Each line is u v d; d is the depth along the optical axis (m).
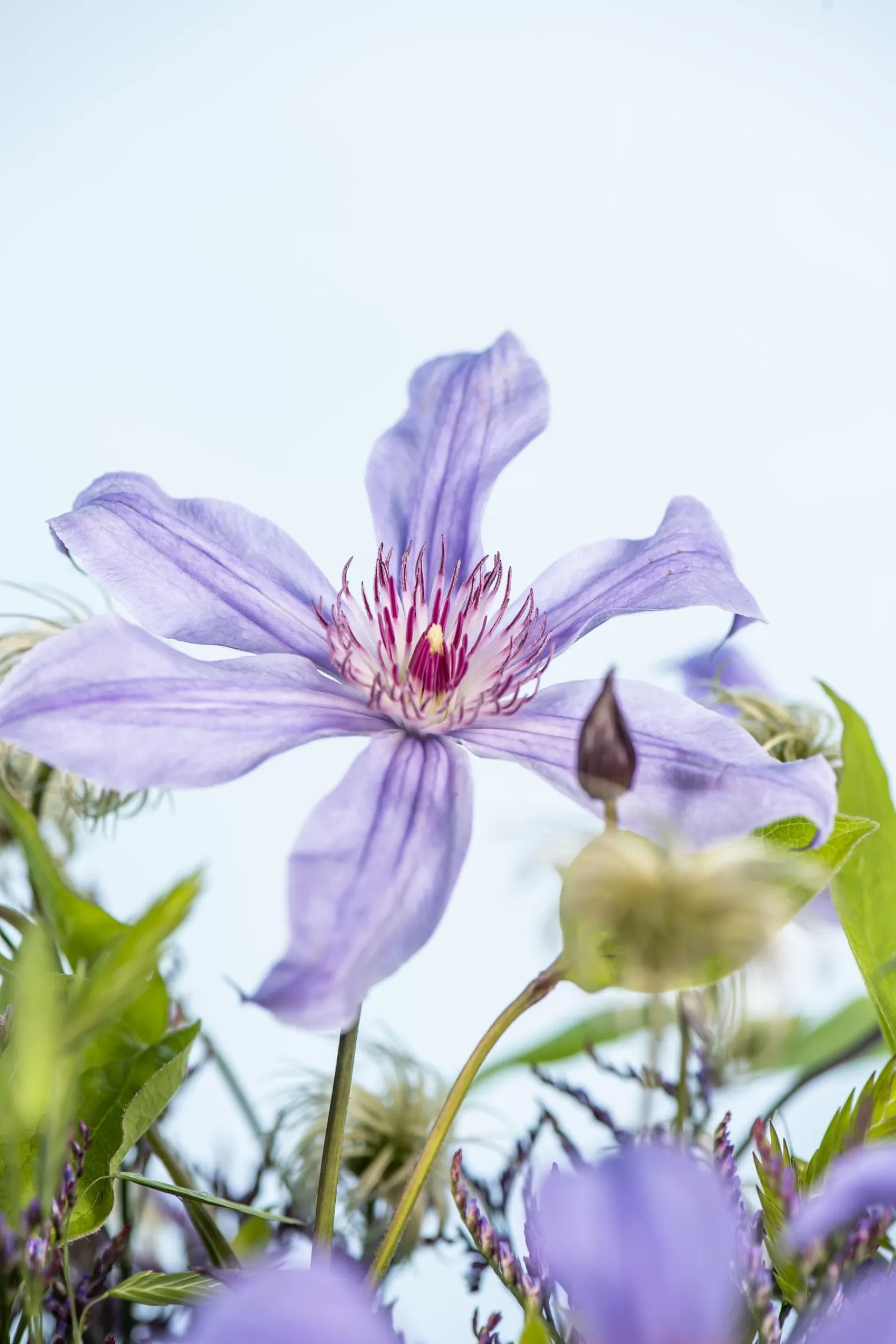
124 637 0.37
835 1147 0.32
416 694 0.40
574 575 0.44
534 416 0.46
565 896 0.31
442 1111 0.33
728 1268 0.27
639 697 0.39
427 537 0.45
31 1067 0.29
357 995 0.33
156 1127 0.39
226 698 0.38
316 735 0.38
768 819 0.36
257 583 0.42
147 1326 0.41
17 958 0.34
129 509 0.42
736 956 0.31
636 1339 0.26
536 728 0.40
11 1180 0.32
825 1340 0.27
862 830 0.36
